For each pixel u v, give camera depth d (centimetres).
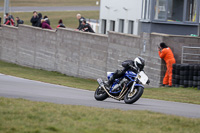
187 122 2677
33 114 2583
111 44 7669
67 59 9094
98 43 8050
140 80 3647
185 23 7769
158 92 5625
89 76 8362
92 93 5025
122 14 11556
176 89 5869
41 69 10162
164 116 2836
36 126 2270
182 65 5981
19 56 11325
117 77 3794
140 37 6900
